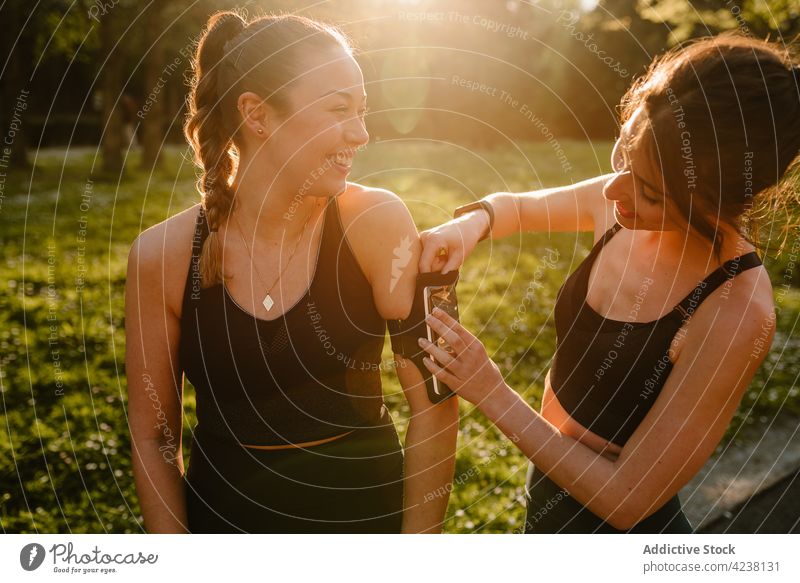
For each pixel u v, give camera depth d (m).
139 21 15.20
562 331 1.63
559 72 20.83
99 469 3.34
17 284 6.20
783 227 1.44
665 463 1.33
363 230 1.45
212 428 1.51
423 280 1.48
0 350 4.60
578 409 1.53
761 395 4.00
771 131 1.20
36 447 3.47
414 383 1.51
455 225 1.62
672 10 8.26
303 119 1.31
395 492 1.55
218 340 1.43
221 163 1.42
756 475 3.26
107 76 15.64
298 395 1.45
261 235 1.42
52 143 24.41
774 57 1.24
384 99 7.42
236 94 1.36
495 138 18.81
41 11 15.14
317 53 1.30
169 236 1.46
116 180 14.51
